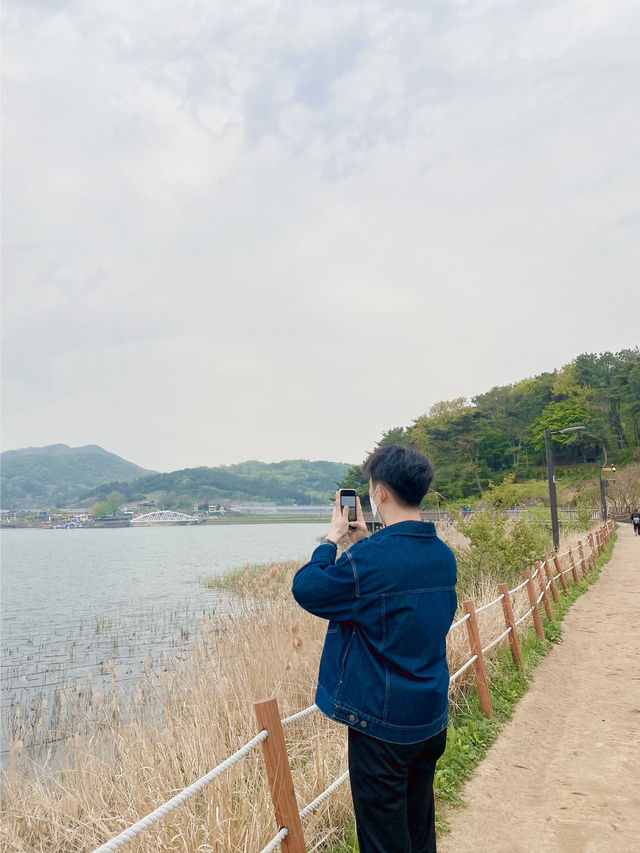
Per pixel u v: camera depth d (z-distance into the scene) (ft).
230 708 18.92
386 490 7.85
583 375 449.89
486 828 13.21
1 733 24.50
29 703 31.63
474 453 382.63
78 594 92.17
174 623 59.31
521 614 32.63
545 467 392.68
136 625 59.82
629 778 15.17
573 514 148.46
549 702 22.08
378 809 6.95
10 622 65.05
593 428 385.70
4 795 15.83
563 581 47.42
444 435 370.53
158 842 10.48
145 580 115.55
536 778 15.70
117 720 20.83
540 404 435.12
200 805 12.79
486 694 20.11
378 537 7.38
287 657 23.85
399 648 7.01
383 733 6.85
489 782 15.58
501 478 353.10
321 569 7.29
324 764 13.53
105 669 41.29
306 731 17.54
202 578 110.73
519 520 49.24
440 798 14.69
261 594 41.47
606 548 90.58
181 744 15.83
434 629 7.26
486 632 25.05
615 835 12.50
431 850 7.86
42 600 85.20
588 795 14.42
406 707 6.88
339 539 8.01
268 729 8.47
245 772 13.48
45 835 14.29
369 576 6.98
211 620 33.96
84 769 16.28
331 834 12.52
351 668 7.12
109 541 435.94
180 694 21.59
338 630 7.41
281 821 8.27
